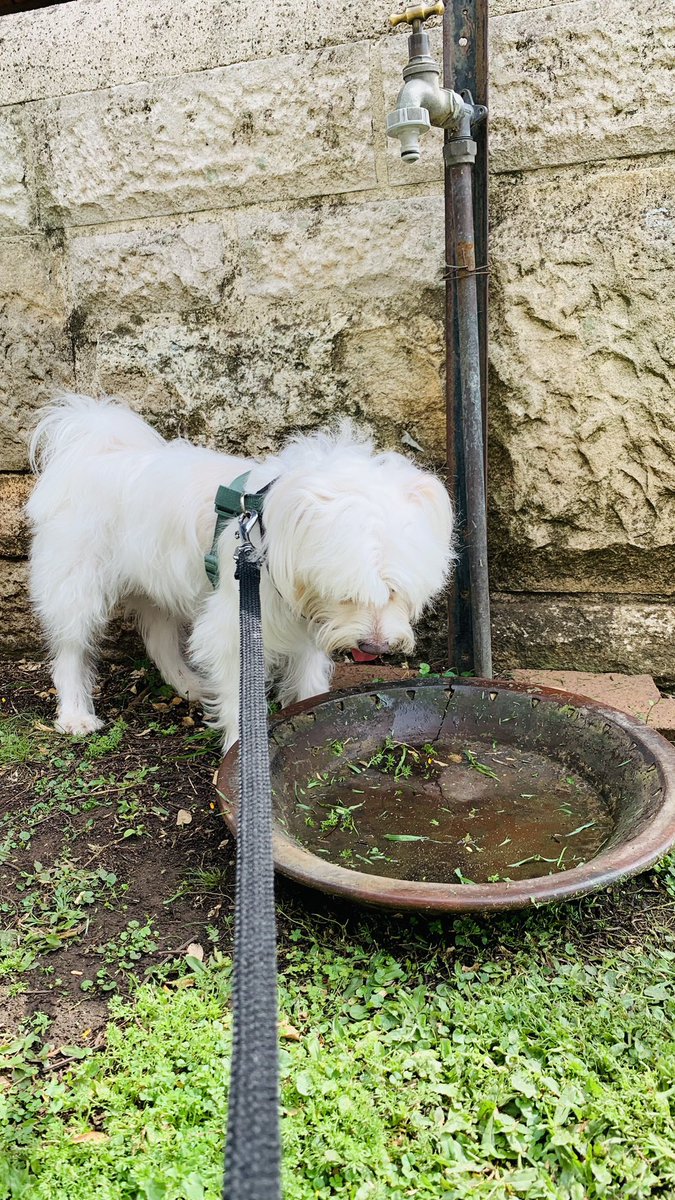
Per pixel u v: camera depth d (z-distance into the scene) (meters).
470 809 0.78
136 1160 0.48
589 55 0.89
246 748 0.50
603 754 0.79
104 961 0.67
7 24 1.06
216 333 1.08
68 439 1.02
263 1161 0.26
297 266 1.03
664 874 0.73
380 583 0.76
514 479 1.04
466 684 0.90
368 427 1.07
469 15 0.86
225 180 1.03
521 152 0.94
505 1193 0.47
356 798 0.80
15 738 1.01
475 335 0.90
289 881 0.73
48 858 0.80
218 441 1.12
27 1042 0.59
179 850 0.80
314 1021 0.59
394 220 0.99
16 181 1.10
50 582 1.03
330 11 0.95
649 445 0.98
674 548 1.02
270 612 0.88
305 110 0.98
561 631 1.07
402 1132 0.51
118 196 1.07
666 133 0.90
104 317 1.12
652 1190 0.47
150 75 1.02
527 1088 0.52
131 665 1.24
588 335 0.97
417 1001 0.59
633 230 0.93
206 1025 0.58
